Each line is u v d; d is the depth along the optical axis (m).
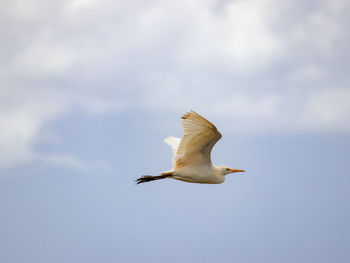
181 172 17.45
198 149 16.86
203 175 17.62
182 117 15.92
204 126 15.76
